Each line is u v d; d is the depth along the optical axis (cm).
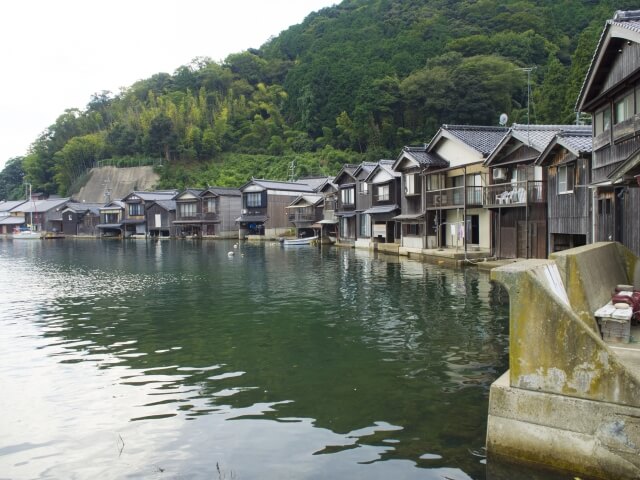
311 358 1282
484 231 3622
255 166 10988
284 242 6366
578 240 2483
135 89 15512
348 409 945
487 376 1110
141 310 2009
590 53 5569
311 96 11231
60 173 13375
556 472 657
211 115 13025
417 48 10538
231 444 817
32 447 827
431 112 8988
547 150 2442
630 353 863
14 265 4184
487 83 8325
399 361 1234
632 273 1315
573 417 649
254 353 1341
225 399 1015
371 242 5106
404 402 970
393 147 9375
